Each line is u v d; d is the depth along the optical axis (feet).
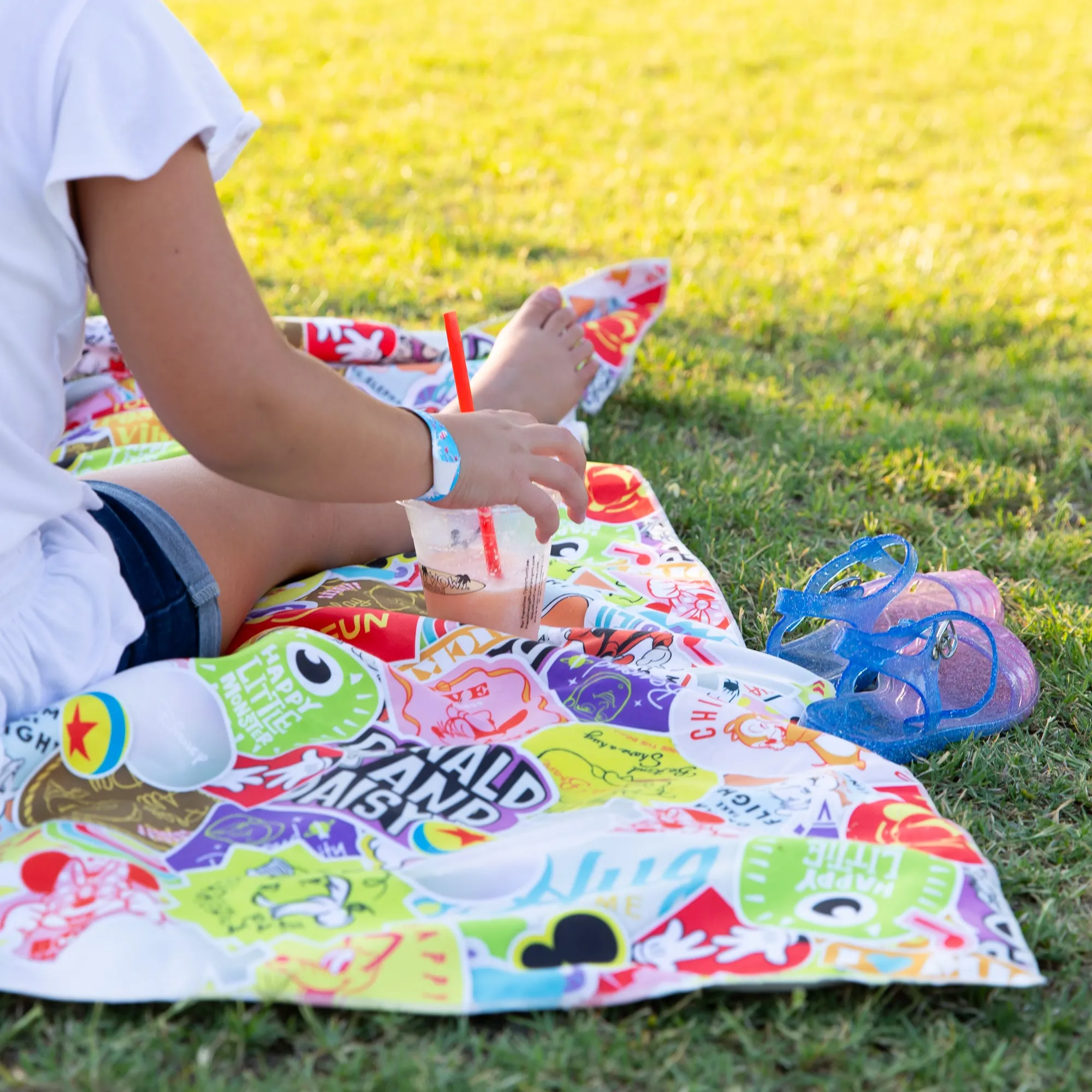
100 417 8.05
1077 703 5.83
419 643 5.51
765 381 9.90
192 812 4.58
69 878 4.02
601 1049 3.68
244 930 3.94
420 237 13.34
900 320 11.29
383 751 4.97
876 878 4.23
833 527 7.71
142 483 5.29
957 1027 3.85
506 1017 3.83
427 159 17.19
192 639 5.13
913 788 4.85
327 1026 3.76
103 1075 3.50
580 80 23.09
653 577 6.70
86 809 4.44
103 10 3.77
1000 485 8.25
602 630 5.95
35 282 3.97
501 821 4.63
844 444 8.74
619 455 8.52
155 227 3.67
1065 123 20.22
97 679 4.72
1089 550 7.37
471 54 25.23
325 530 6.25
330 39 26.45
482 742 5.08
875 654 5.49
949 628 5.62
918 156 18.21
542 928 3.98
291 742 4.93
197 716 4.82
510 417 5.14
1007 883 4.57
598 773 4.93
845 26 29.17
